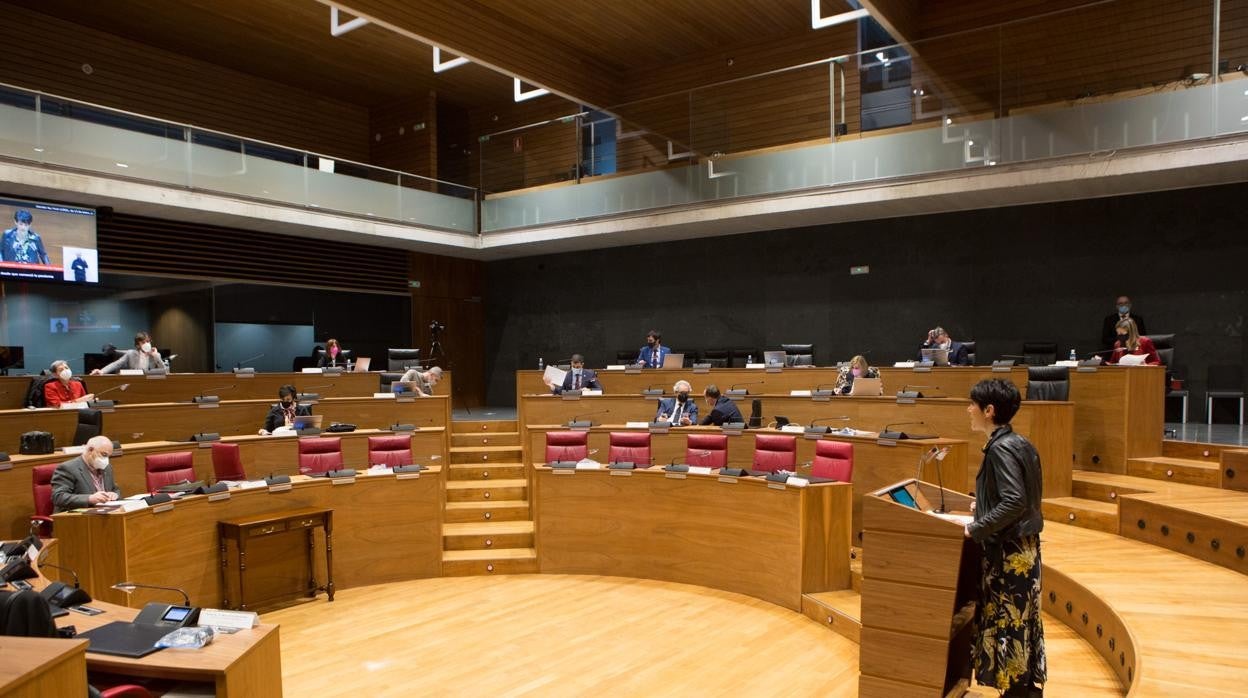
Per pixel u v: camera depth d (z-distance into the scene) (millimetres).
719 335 13227
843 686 4582
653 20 12000
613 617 5859
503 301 15812
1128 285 9961
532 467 8156
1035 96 8992
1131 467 7254
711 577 6547
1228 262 9352
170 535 5668
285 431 7719
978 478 3383
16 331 10273
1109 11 8508
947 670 3443
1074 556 5477
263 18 11891
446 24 10406
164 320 11719
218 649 3186
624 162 12305
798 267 12453
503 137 13781
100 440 5898
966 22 11273
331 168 11914
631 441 7355
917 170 9797
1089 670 4188
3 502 5984
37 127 8922
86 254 10172
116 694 2881
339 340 13922
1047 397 7543
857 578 5910
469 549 7551
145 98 12742
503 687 4625
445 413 9328
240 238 12445
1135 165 8477
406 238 12914
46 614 2549
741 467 7438
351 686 4660
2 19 11227
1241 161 7973
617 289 14359
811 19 11156
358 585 6812
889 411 7582
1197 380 9531
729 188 11250
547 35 12328
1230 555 5105
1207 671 3449
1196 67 8086
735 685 4609
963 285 11086
